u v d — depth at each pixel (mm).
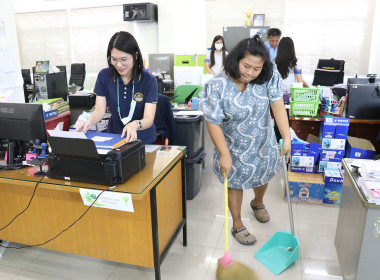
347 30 6383
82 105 3346
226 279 1952
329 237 2434
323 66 5254
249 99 1950
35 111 1840
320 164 3021
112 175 1562
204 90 1991
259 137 2092
